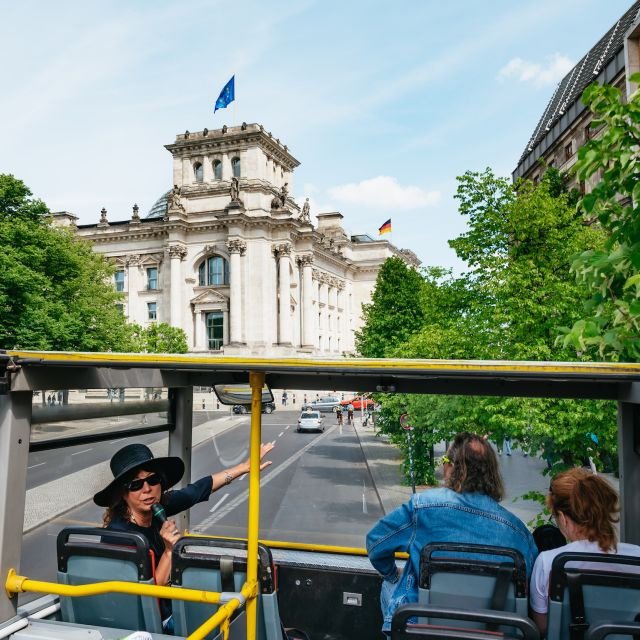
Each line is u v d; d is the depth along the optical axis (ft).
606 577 10.80
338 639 16.08
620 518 14.02
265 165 259.39
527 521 16.26
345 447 36.19
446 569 11.23
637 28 86.99
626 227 17.49
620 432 14.06
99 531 12.60
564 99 154.81
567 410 18.31
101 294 171.12
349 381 14.70
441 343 49.08
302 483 24.09
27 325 103.91
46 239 117.50
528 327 44.32
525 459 18.38
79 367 13.08
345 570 16.19
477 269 50.29
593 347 24.99
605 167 18.70
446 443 17.33
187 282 253.65
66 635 11.69
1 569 11.66
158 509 13.84
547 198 48.88
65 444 13.32
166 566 13.20
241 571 12.01
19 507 11.97
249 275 245.86
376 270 351.25
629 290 18.48
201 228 251.60
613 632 9.93
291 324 260.01
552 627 10.93
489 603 11.08
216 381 16.33
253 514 11.82
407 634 10.44
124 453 13.97
